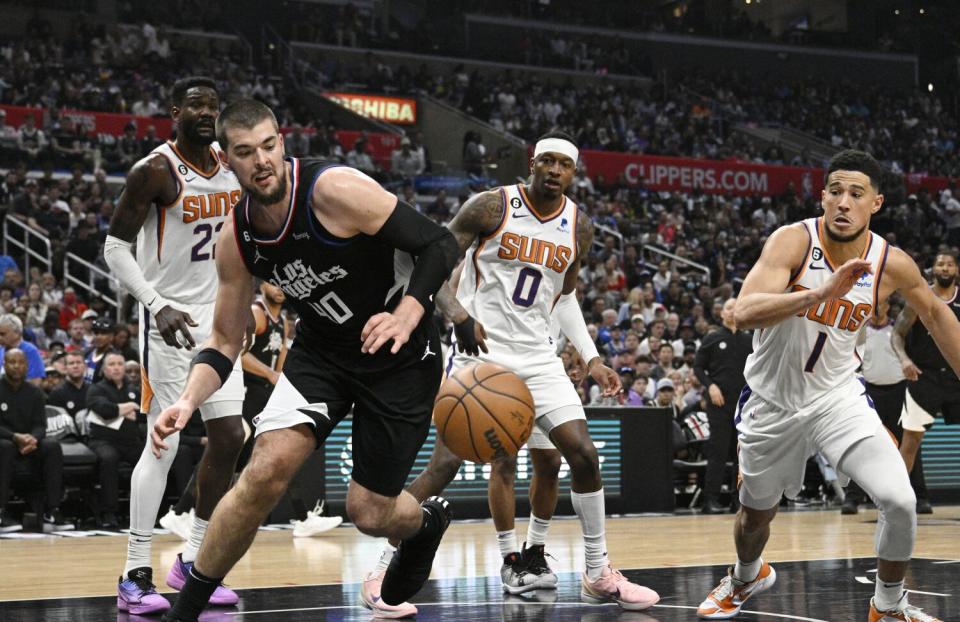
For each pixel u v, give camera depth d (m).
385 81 24.52
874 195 3.44
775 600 4.12
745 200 21.73
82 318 10.29
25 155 15.65
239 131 2.76
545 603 4.16
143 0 24.30
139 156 16.73
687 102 27.22
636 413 8.84
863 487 3.42
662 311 13.09
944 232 22.02
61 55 21.05
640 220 19.53
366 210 2.84
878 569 3.48
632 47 29.08
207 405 4.18
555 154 4.36
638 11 29.83
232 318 3.11
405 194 17.81
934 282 7.60
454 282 4.65
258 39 26.42
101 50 21.33
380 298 3.04
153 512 4.04
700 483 9.52
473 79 24.81
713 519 8.32
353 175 2.89
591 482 4.15
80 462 7.80
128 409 7.91
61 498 7.67
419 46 26.59
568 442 4.20
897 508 3.31
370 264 2.97
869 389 8.51
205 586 2.96
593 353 4.66
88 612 3.93
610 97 26.20
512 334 4.39
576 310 4.72
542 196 4.43
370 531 3.22
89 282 12.77
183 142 4.16
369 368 3.11
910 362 7.41
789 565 5.22
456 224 4.44
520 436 3.69
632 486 8.78
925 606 3.95
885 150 27.17
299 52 25.30
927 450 10.06
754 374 3.64
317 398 3.07
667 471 8.94
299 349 3.19
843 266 3.08
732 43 29.98
